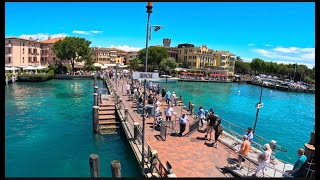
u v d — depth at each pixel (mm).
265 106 47562
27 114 26984
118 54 159875
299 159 9930
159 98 32375
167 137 16047
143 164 11609
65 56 82188
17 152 15641
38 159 14547
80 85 60125
